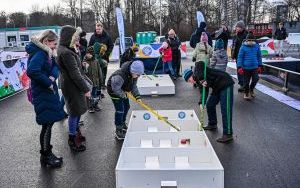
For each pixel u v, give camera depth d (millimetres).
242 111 6898
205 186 3400
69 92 4562
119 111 5133
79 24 55062
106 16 51031
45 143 4246
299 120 6219
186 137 4734
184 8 47531
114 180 3881
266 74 10266
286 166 4203
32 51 3934
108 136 5477
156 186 3422
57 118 4121
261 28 33312
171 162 4047
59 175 4031
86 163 4383
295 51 21406
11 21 60969
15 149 4980
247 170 4094
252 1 46844
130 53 6922
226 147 4871
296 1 46688
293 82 8180
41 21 59781
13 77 9805
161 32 43781
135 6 48750
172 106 7547
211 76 5066
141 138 4742
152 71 12141
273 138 5242
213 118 5641
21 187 3756
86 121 6387
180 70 12500
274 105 7379
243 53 7773
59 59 4395
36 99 4043
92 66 6906
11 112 7383
